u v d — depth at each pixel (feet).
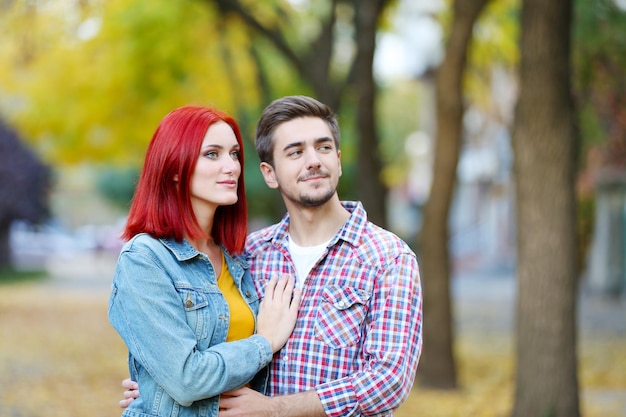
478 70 40.50
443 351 26.48
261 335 8.68
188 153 8.73
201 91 43.60
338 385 8.39
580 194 61.00
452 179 26.45
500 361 32.86
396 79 120.16
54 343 37.47
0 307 52.06
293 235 9.41
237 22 34.47
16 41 28.55
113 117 46.83
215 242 9.51
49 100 47.60
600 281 59.62
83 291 65.31
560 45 17.79
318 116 9.09
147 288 8.32
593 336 39.81
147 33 37.65
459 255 90.63
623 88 31.50
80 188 173.17
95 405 24.31
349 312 8.73
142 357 8.25
